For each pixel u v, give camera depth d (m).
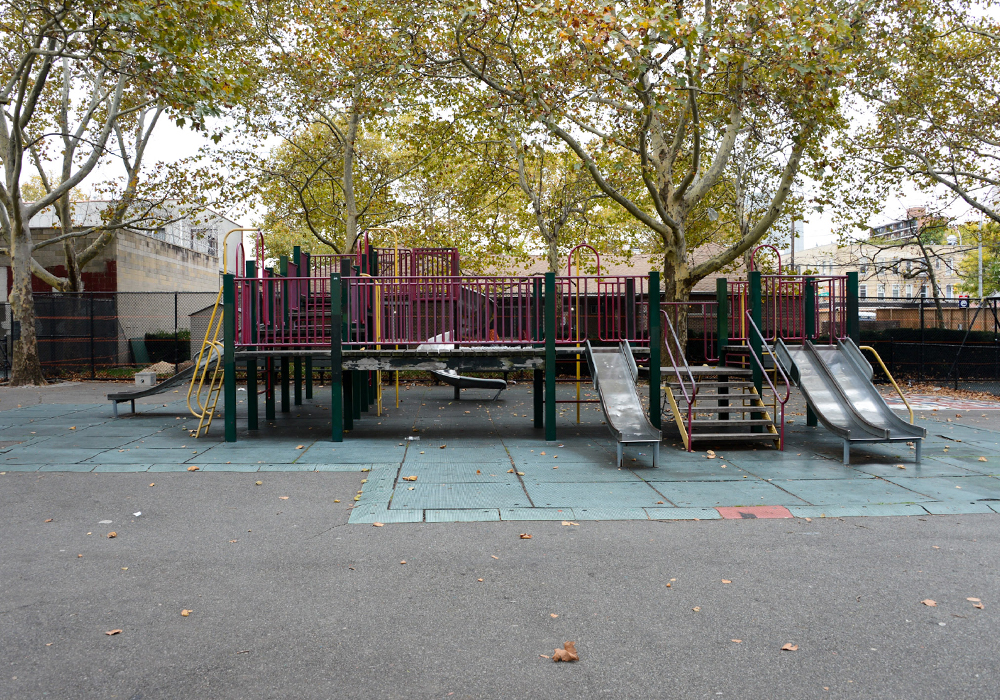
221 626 3.85
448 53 16.02
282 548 5.28
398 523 5.99
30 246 20.30
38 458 8.69
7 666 3.37
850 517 6.22
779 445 9.63
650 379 10.31
